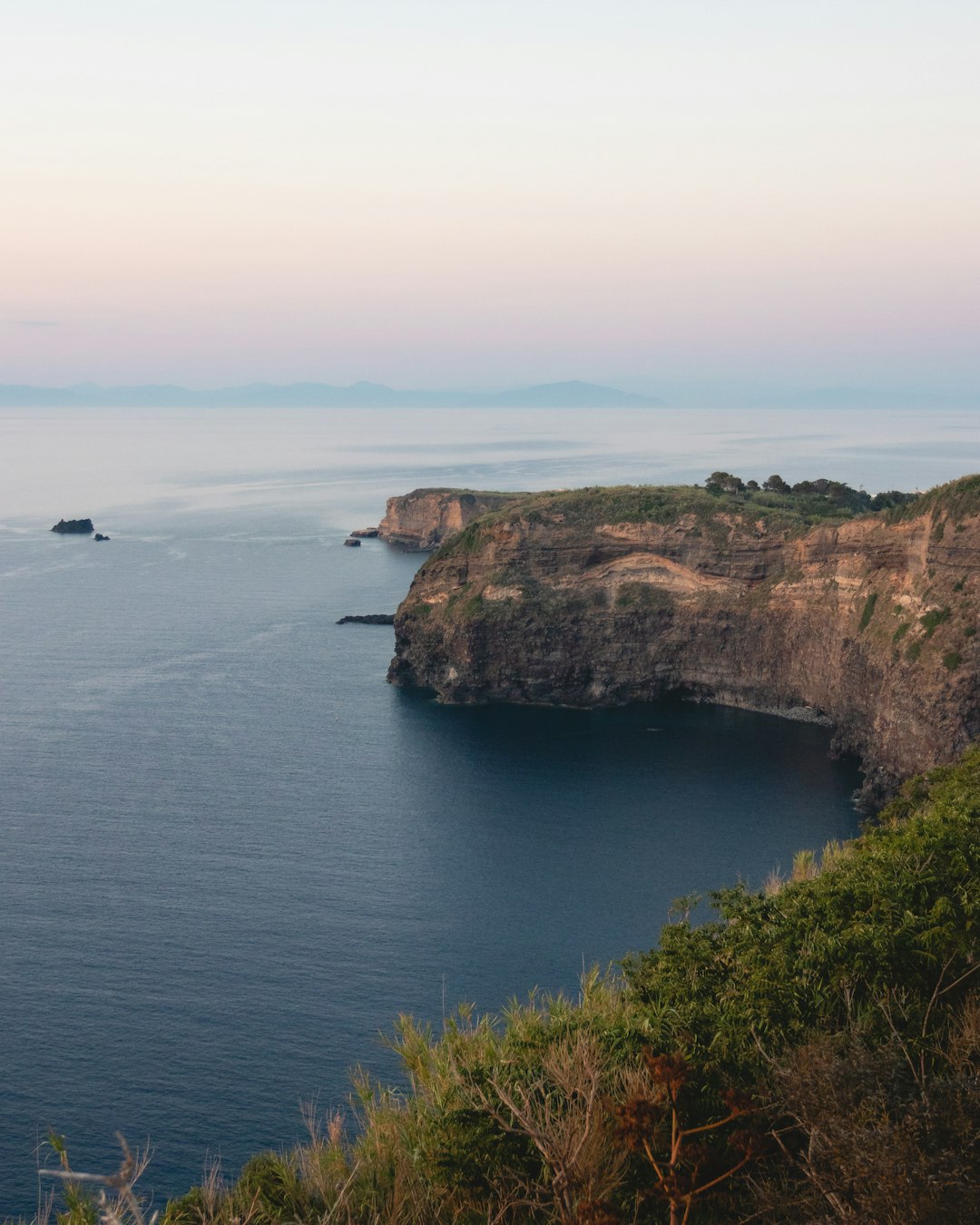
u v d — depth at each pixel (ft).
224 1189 50.26
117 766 320.29
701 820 278.87
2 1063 166.91
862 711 316.19
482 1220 45.27
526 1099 46.52
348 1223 45.65
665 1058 44.01
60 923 216.74
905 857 66.18
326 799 295.69
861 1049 44.37
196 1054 169.68
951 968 54.80
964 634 276.62
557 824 277.64
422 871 247.29
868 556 334.44
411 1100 55.31
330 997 188.65
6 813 280.72
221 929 215.10
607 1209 38.99
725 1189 43.62
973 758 125.08
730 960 57.93
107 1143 148.05
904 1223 36.22
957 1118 40.04
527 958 204.03
